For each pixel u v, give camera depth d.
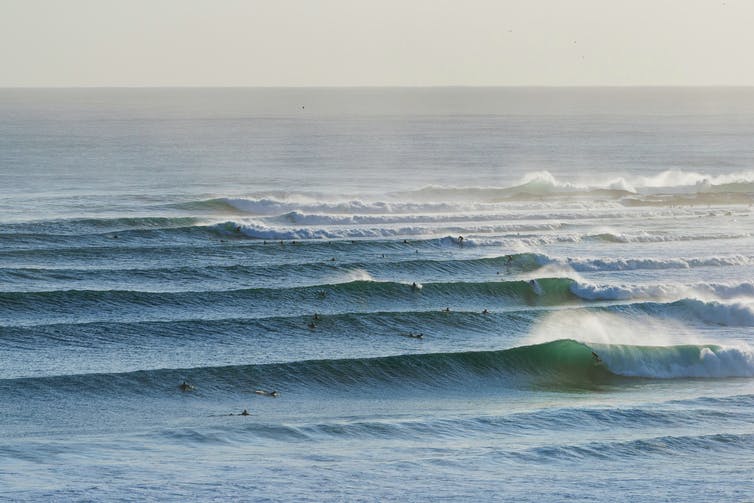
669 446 59.88
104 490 50.34
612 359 79.12
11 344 77.94
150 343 79.94
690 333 88.38
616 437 61.72
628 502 49.88
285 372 74.12
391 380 75.50
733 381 78.00
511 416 66.00
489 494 50.84
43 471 53.28
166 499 49.28
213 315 87.75
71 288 93.75
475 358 78.12
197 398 69.94
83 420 64.94
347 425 63.25
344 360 75.88
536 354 79.19
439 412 69.12
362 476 53.47
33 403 67.06
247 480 52.44
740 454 58.97
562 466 56.00
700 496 50.97
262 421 65.31
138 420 65.31
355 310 91.94
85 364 74.38
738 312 91.75
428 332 86.62
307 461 56.19
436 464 55.84
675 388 75.94
